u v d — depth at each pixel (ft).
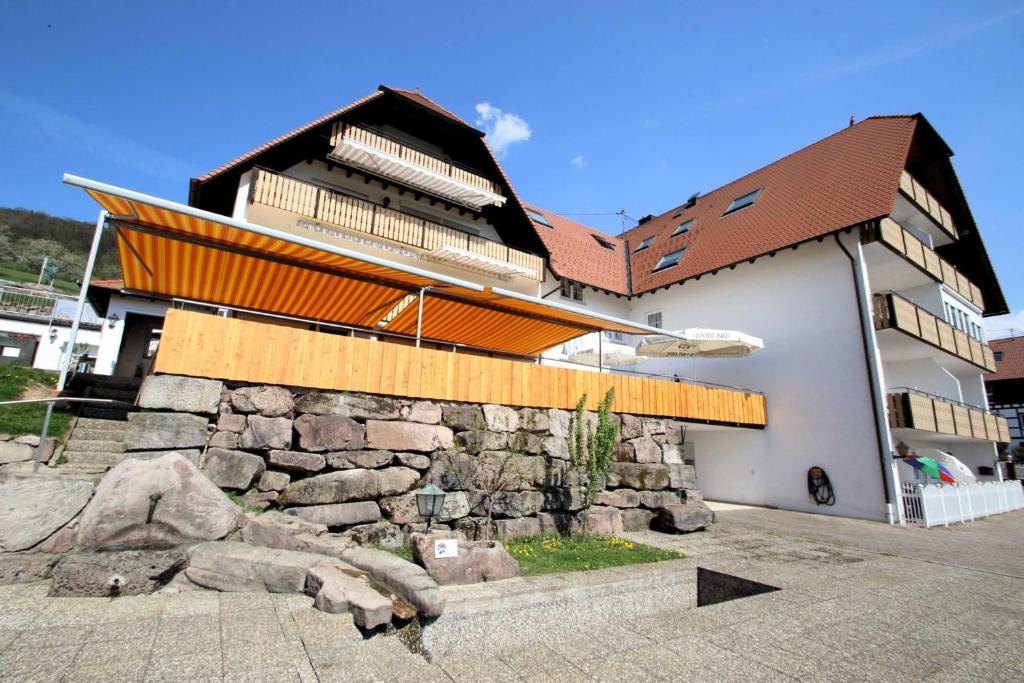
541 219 82.58
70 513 18.85
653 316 76.95
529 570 22.47
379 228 51.93
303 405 25.68
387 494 26.48
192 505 19.85
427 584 17.16
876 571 29.43
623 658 16.46
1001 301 87.51
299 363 25.79
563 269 71.61
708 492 64.80
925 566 31.40
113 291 60.23
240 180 48.73
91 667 12.57
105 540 18.24
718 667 15.93
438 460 28.76
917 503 49.52
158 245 31.32
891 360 71.56
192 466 20.75
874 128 70.08
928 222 71.41
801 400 57.52
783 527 43.83
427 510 22.06
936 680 15.69
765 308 62.90
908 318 56.59
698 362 68.23
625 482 37.09
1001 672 16.37
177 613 16.02
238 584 18.16
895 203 65.77
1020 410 122.52
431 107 58.54
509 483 30.60
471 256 56.44
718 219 79.51
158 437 22.08
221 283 38.91
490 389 31.89
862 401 52.75
